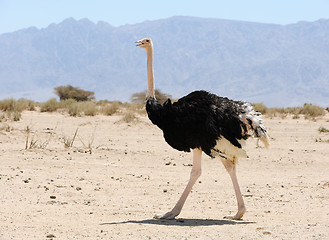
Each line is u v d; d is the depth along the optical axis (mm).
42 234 30562
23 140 75625
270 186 49125
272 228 32188
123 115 126000
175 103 36062
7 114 111812
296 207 40031
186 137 35438
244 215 37156
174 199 42875
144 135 90875
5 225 32469
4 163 55344
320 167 61594
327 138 90312
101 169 55531
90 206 39219
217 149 34938
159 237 29703
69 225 32938
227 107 35125
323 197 44031
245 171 58438
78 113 125438
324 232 30766
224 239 29109
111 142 79688
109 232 31000
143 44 38312
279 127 110250
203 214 37469
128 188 46750
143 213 37312
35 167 54219
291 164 63188
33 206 38312
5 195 41500
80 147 69562
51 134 82688
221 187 48500
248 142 83000
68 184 47000
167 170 57156
